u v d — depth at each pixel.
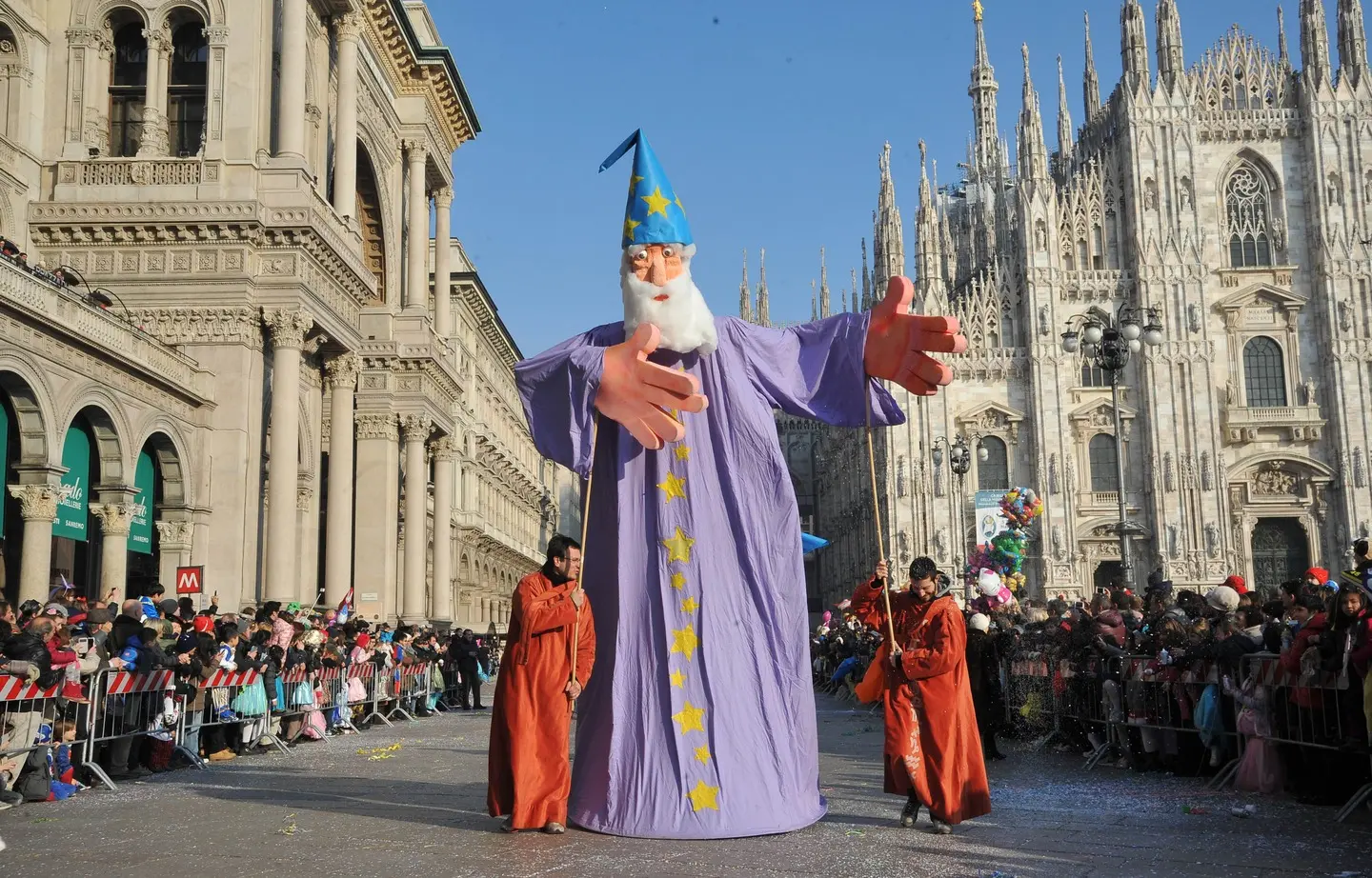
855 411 10.44
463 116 50.53
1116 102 70.94
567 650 9.84
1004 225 72.31
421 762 16.48
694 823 9.33
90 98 32.09
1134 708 14.91
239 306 30.59
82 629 16.09
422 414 43.94
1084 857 8.54
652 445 9.80
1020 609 27.48
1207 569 64.69
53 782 12.77
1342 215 67.44
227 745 18.03
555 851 8.74
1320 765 11.56
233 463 30.25
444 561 47.72
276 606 22.02
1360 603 11.25
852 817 10.57
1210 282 68.25
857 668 33.00
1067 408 67.00
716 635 9.91
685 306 10.06
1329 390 66.38
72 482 25.45
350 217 36.12
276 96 33.81
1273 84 70.50
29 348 23.03
